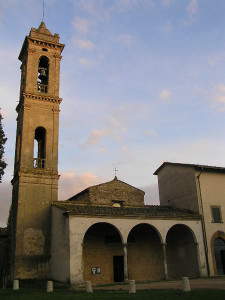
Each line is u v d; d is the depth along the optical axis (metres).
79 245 24.17
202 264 28.41
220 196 31.92
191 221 29.42
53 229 28.09
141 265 30.36
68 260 23.72
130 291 17.38
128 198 34.53
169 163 35.62
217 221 30.72
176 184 34.41
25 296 17.39
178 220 28.88
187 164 32.53
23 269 26.83
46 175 30.17
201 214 30.27
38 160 31.06
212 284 20.50
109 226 30.17
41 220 28.73
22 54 36.34
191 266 29.39
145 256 30.81
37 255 27.58
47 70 34.53
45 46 34.41
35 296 17.16
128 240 30.58
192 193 31.61
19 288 22.67
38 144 34.31
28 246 27.58
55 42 34.62
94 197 32.88
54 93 33.25
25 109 31.48
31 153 30.44
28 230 28.02
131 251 30.45
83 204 31.11
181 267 30.72
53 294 17.88
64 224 25.50
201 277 27.50
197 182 31.45
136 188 35.41
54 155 31.27
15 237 27.69
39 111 32.06
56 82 33.78
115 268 29.47
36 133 33.91
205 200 31.05
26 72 32.78
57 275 25.78
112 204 33.28
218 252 29.83
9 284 25.16
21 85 35.06
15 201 30.06
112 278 28.75
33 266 27.20
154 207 33.81
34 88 32.53
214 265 28.98
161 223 28.06
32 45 33.81
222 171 32.97
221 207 31.52
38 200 29.20
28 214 28.45
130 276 29.59
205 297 14.33
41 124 31.78
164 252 27.28
